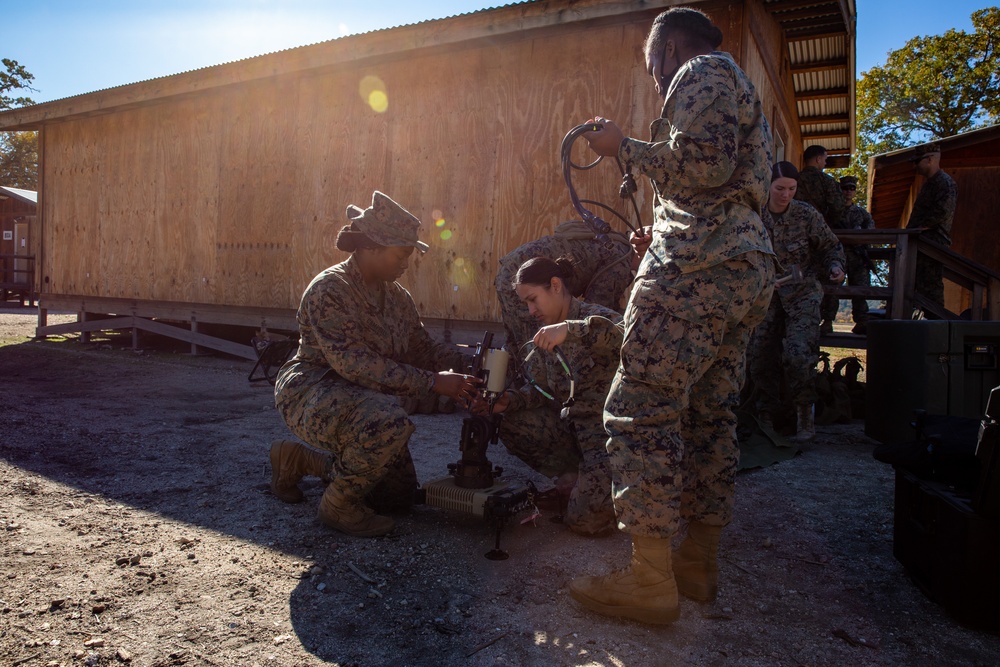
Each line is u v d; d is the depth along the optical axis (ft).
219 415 17.30
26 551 8.45
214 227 27.25
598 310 9.16
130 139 29.94
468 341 21.22
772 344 16.15
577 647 6.58
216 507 10.30
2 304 65.57
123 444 13.97
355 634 6.74
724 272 6.55
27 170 139.44
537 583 7.96
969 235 35.06
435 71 21.72
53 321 44.32
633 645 6.64
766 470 13.08
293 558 8.50
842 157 43.14
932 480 7.97
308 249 24.64
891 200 44.86
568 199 19.31
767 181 6.97
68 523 9.46
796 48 26.84
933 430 8.30
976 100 86.69
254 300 26.12
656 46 7.53
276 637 6.64
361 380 9.05
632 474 6.74
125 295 30.25
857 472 12.95
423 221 21.93
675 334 6.51
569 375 8.52
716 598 7.72
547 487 11.60
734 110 6.43
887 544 9.41
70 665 6.07
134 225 29.91
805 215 15.31
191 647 6.42
